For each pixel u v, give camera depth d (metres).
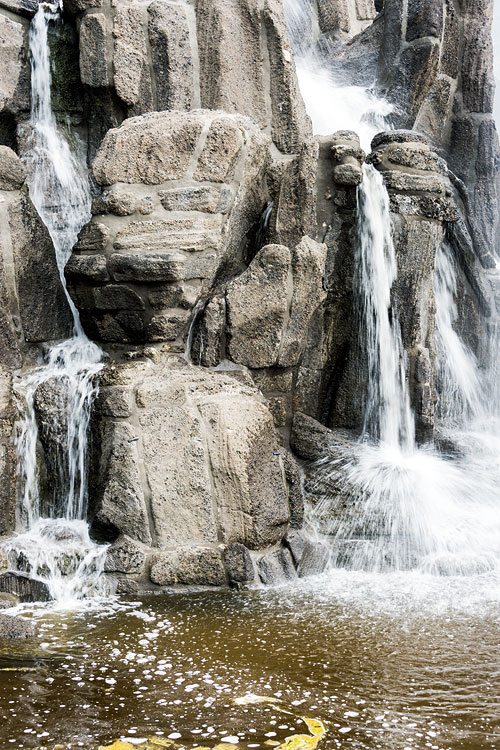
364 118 9.51
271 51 7.82
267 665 4.16
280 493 5.70
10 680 3.97
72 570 5.28
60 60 7.47
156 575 5.30
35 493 5.73
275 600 5.15
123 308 6.07
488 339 8.73
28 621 4.68
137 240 5.98
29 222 6.27
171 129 6.05
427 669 4.12
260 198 6.70
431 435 7.00
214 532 5.45
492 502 6.47
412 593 5.27
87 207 7.32
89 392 5.70
